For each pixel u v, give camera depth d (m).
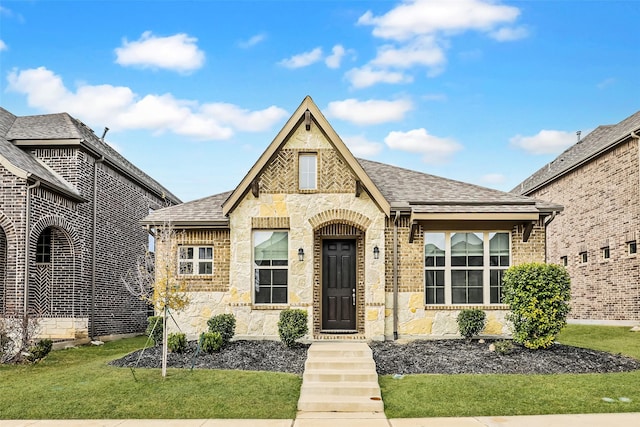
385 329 16.59
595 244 24.62
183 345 14.85
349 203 16.78
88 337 20.47
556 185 29.11
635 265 21.42
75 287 19.83
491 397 10.77
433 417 9.93
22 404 10.70
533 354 13.87
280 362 13.61
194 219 17.45
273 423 9.68
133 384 11.70
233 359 13.82
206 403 10.63
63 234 19.77
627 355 14.27
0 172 17.08
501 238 17.12
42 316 18.72
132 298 24.88
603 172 24.00
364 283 16.92
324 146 17.00
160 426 9.50
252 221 16.94
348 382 11.69
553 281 14.28
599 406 10.18
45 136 20.03
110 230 22.84
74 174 20.08
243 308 16.64
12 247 16.88
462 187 18.50
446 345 15.34
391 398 10.97
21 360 14.86
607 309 23.53
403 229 17.00
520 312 14.33
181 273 17.55
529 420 9.55
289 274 16.64
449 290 16.95
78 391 11.36
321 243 17.34
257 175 16.70
